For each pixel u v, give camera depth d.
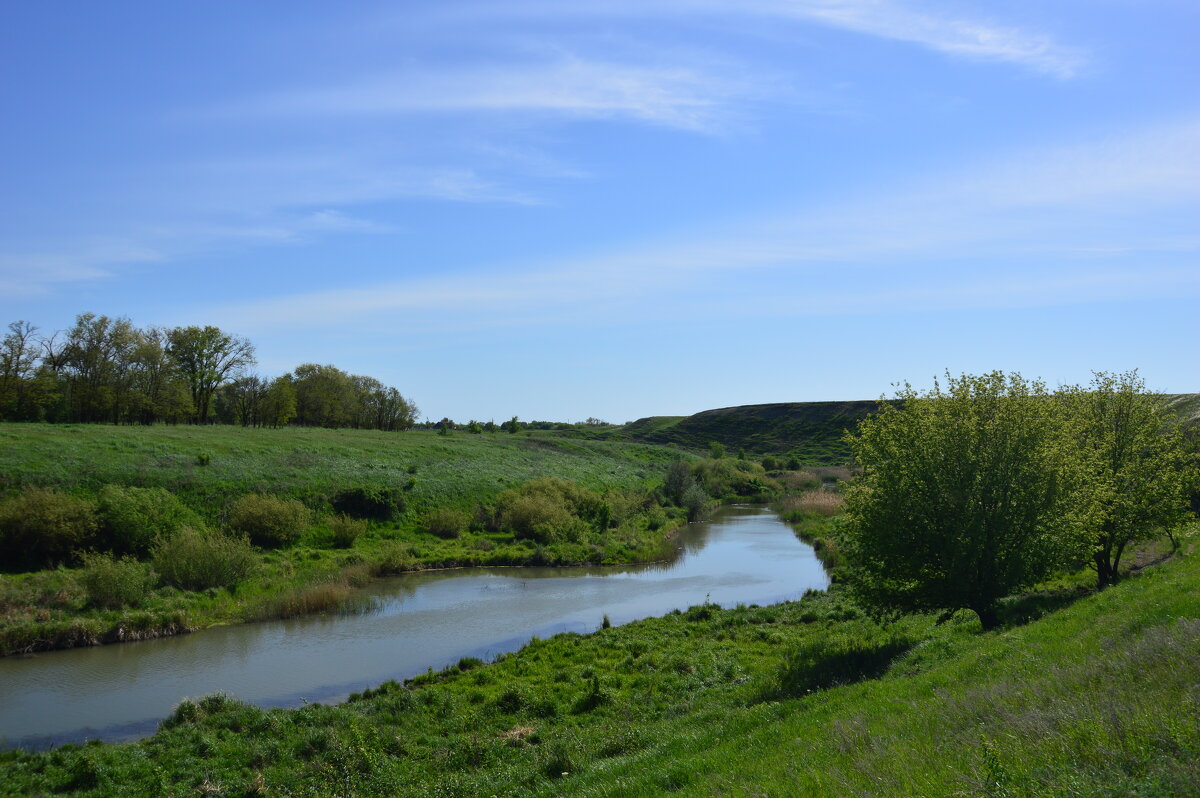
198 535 34.53
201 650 26.83
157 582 31.55
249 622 30.91
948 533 19.33
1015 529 19.28
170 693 22.16
